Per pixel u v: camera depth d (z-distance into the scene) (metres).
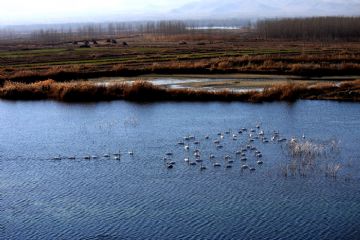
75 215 26.72
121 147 38.16
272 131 41.53
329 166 32.62
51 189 30.30
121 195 29.08
